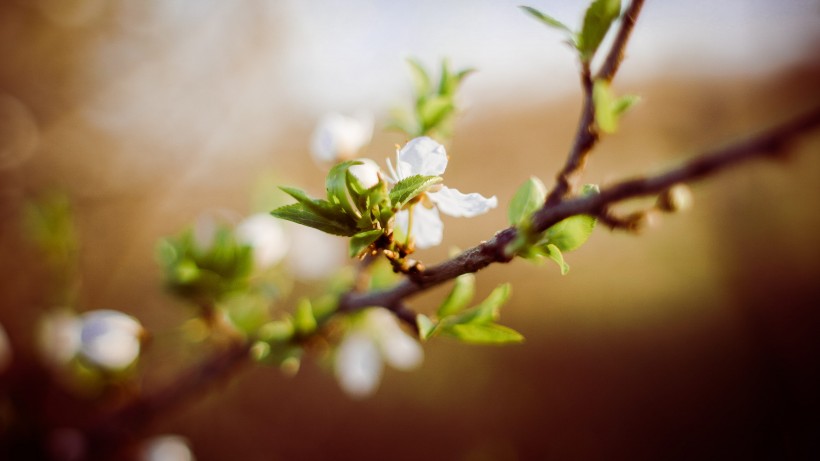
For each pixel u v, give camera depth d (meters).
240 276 0.28
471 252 0.22
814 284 0.56
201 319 0.28
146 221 0.78
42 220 0.30
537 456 0.75
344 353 0.30
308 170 0.91
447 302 0.24
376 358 0.30
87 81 0.80
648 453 0.69
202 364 0.29
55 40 0.77
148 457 0.31
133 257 0.73
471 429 0.79
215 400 0.76
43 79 0.76
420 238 0.24
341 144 0.27
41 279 0.48
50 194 0.31
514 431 0.78
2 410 0.33
